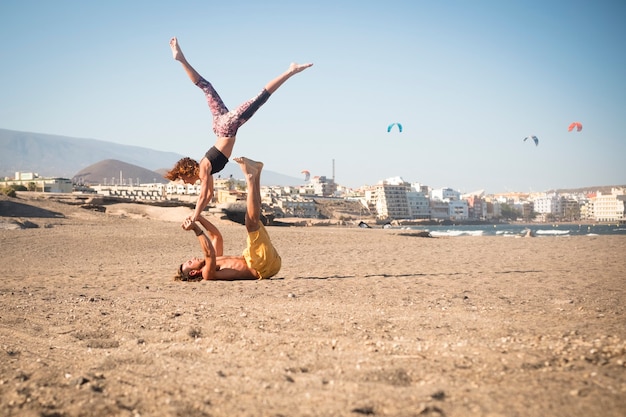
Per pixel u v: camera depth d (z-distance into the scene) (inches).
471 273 578.9
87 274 634.2
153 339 248.4
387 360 189.5
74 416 144.6
